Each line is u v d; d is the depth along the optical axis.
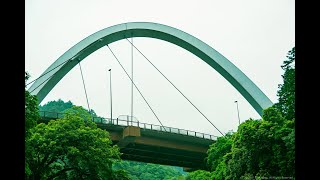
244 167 52.06
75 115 50.75
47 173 47.16
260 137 49.41
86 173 47.00
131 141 78.31
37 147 45.00
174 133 83.19
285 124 49.50
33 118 40.44
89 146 46.81
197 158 90.25
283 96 56.31
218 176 63.62
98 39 89.50
